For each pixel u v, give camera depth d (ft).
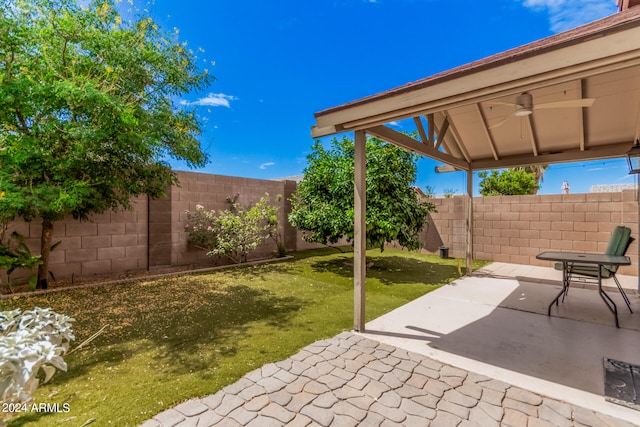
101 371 8.79
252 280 20.02
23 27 12.47
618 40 6.41
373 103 10.20
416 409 7.21
